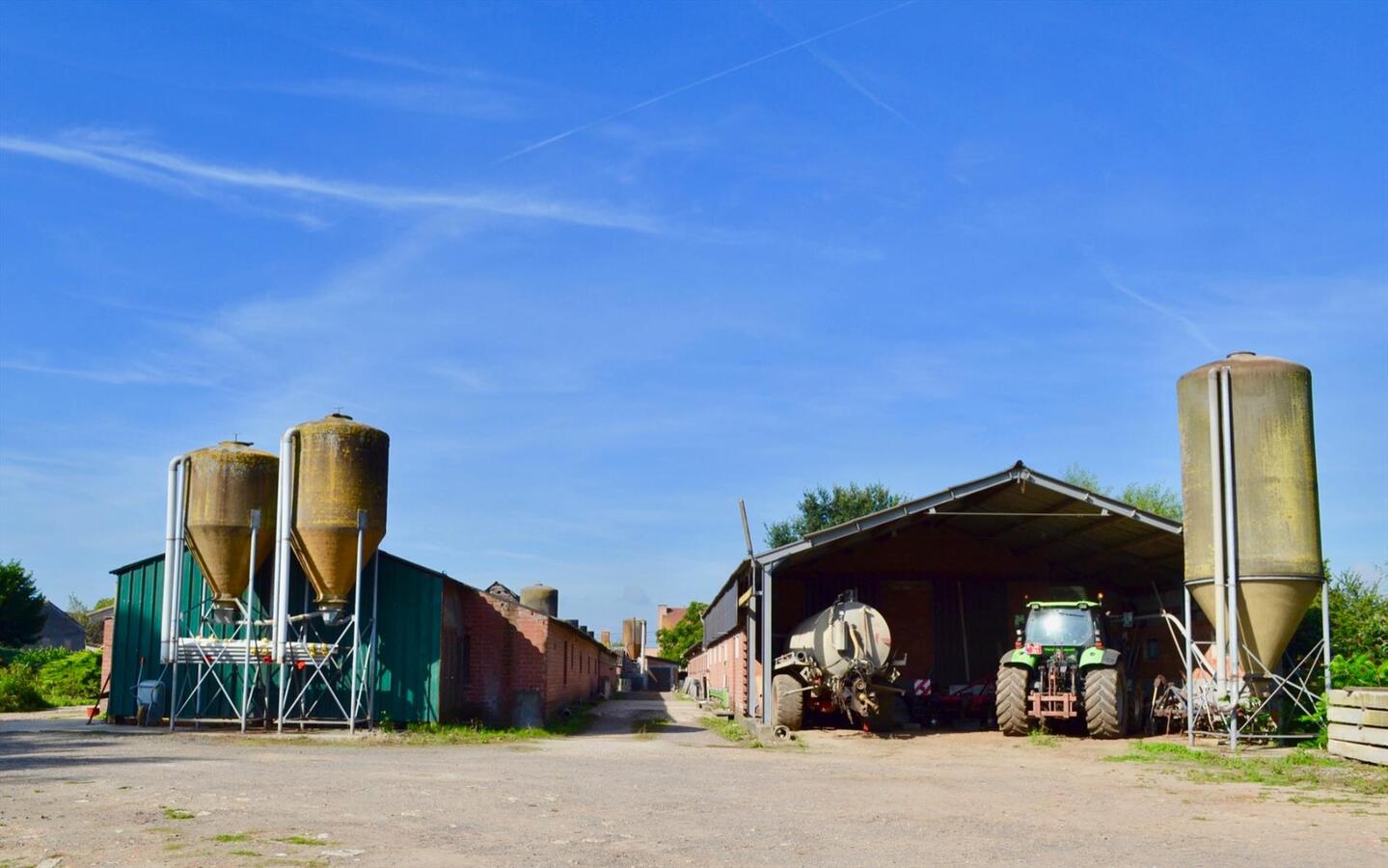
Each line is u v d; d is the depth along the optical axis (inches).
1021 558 1310.3
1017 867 326.3
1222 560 759.1
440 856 318.0
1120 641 1093.1
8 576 2263.8
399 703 853.2
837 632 921.5
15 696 1225.4
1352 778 579.8
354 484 831.1
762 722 936.9
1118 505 935.0
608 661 2100.1
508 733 858.1
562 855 324.8
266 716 837.2
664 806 439.2
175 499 852.0
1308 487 762.8
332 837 343.0
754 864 321.1
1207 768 641.6
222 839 333.4
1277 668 780.6
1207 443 783.7
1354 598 995.9
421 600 863.1
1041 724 905.5
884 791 520.4
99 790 440.8
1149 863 336.5
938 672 1283.2
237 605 854.5
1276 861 343.0
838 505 2317.9
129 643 880.3
